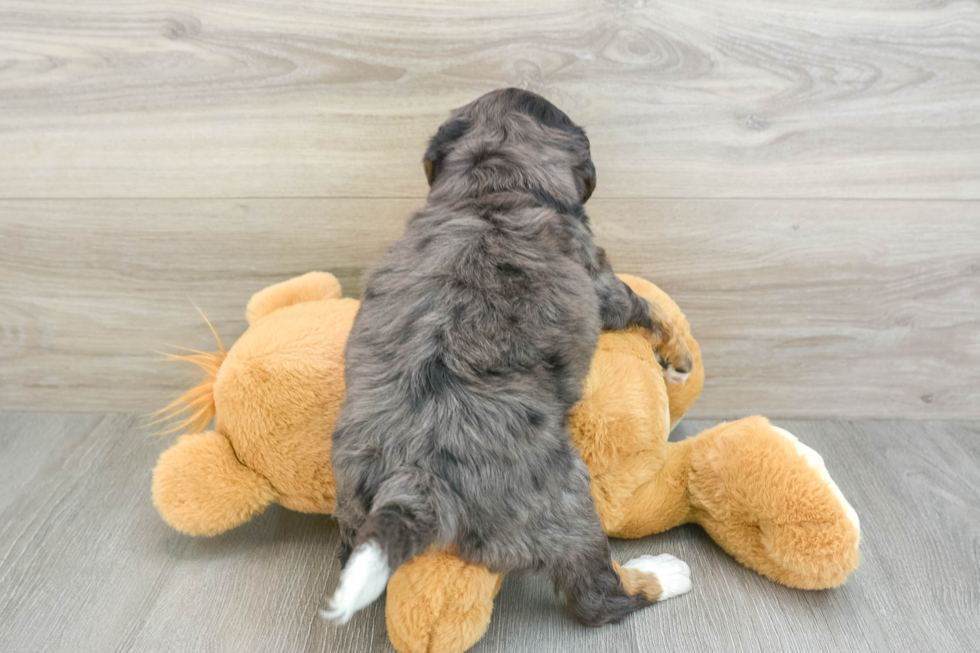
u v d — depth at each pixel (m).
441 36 1.60
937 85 1.62
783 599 1.38
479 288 1.20
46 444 1.87
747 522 1.41
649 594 1.34
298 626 1.32
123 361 1.97
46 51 1.62
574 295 1.26
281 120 1.69
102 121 1.69
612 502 1.42
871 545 1.53
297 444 1.43
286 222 1.80
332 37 1.60
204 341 1.95
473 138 1.43
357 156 1.72
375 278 1.30
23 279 1.87
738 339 1.91
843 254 1.80
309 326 1.49
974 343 1.89
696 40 1.59
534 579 1.44
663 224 1.78
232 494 1.42
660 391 1.47
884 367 1.93
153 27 1.60
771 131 1.68
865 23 1.57
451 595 1.15
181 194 1.77
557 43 1.60
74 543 1.52
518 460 1.13
